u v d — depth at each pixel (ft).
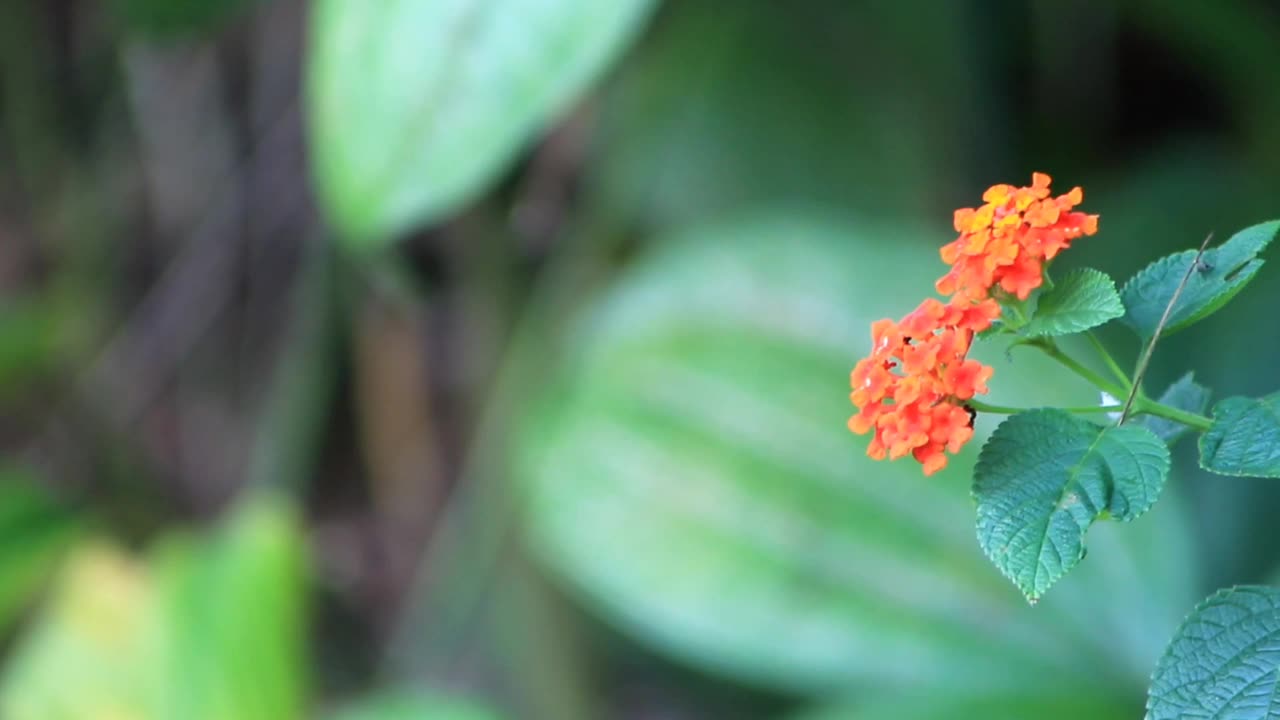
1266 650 2.19
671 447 3.54
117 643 3.78
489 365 4.56
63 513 4.20
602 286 4.45
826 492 3.40
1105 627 3.13
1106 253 4.28
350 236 3.00
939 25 4.38
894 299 3.56
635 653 4.63
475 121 2.93
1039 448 2.25
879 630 3.25
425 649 4.64
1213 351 3.93
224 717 3.56
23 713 3.71
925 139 4.31
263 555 3.80
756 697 4.53
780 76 4.32
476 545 4.55
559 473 3.61
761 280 3.64
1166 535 3.15
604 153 4.47
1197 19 4.43
